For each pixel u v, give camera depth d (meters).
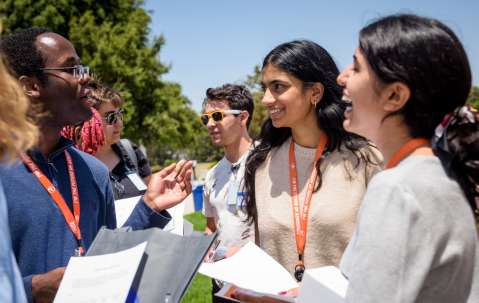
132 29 26.89
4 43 2.14
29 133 1.24
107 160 3.84
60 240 2.01
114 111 3.80
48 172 2.10
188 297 5.43
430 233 1.28
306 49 2.45
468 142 1.35
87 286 1.66
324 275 1.65
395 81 1.42
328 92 2.47
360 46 1.54
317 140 2.52
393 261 1.26
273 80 2.47
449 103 1.42
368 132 1.60
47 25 25.09
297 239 2.36
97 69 25.05
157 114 27.67
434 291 1.32
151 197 2.32
